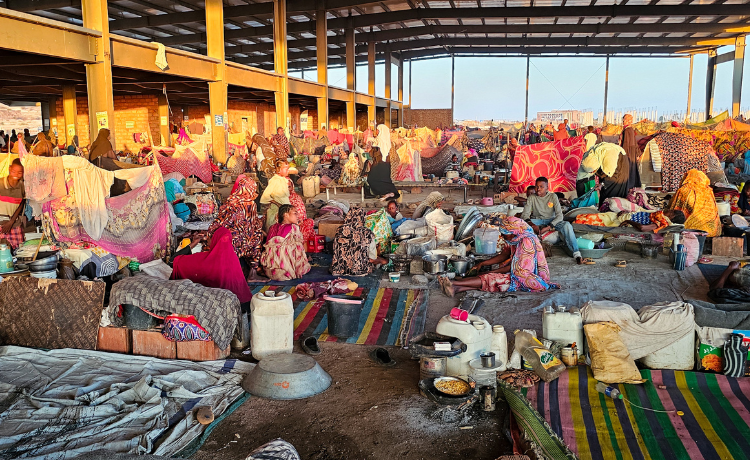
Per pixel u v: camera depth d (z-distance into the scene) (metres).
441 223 9.13
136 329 5.10
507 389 4.18
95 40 14.54
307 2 30.55
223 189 18.12
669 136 12.05
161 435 3.78
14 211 7.36
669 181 11.80
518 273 7.01
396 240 8.94
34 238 7.16
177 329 4.98
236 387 4.49
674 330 4.76
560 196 12.46
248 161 21.50
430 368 4.59
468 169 20.83
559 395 4.30
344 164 19.34
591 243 8.86
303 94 28.45
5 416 3.88
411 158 18.45
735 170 17.84
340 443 3.77
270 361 4.64
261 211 11.91
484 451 3.69
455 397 4.22
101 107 14.77
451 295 6.86
